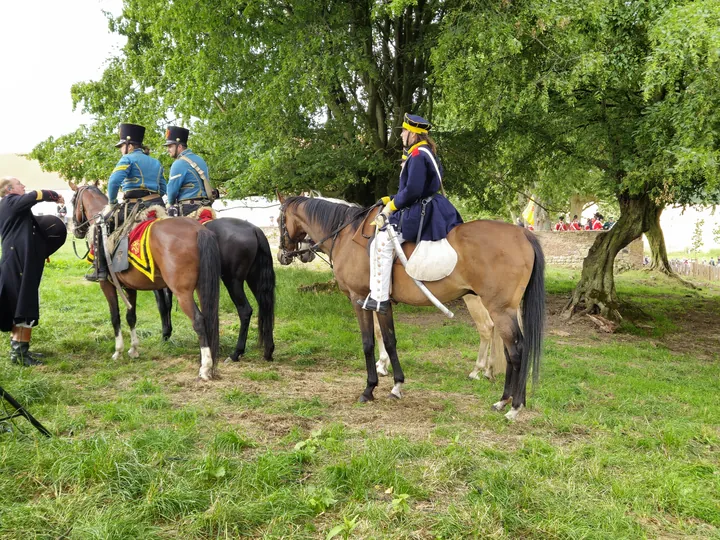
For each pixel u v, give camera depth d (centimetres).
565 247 2392
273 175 1063
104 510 318
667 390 657
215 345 602
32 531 296
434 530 319
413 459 411
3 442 400
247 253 691
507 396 541
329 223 613
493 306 498
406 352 814
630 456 435
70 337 782
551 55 909
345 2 1029
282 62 970
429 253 506
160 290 770
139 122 1145
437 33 1026
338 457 407
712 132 790
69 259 1758
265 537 303
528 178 1339
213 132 1130
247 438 432
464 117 993
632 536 321
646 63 815
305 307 1098
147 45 1330
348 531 304
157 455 385
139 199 672
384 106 1228
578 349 895
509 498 350
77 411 495
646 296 1656
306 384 613
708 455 451
